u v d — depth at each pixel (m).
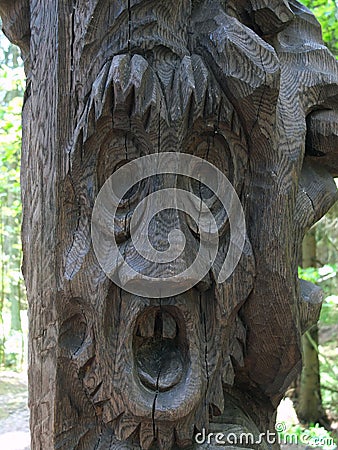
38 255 1.13
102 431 1.11
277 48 1.32
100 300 1.06
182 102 1.07
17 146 4.02
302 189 1.30
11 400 4.83
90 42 1.07
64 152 1.09
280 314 1.18
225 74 1.10
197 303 1.12
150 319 1.10
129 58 1.07
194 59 1.12
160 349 1.13
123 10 1.08
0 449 3.48
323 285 4.73
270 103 1.11
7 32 1.35
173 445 1.11
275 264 1.17
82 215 1.09
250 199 1.19
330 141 1.31
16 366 6.88
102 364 1.07
